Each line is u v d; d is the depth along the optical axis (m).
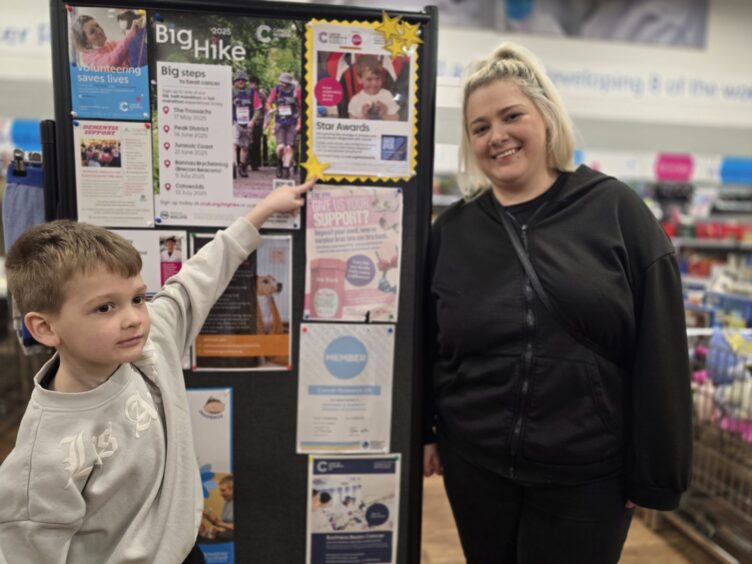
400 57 1.31
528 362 1.20
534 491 1.25
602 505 1.23
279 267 1.34
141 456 1.03
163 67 1.24
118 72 1.23
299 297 1.35
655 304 1.15
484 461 1.28
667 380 1.15
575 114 6.09
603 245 1.18
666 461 1.16
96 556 1.02
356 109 1.31
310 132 1.30
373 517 1.44
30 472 0.93
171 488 1.09
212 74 1.26
